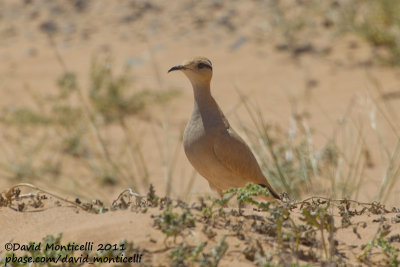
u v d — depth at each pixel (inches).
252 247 381.1
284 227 423.8
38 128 1169.4
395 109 1128.2
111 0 1984.5
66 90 1250.6
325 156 898.7
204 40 1627.7
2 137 1123.3
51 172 990.4
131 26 1772.9
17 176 957.2
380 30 1445.6
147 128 1177.4
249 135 940.6
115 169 973.2
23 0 2006.6
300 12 1700.3
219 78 1392.7
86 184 945.5
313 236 422.3
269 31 1627.7
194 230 405.4
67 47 1644.9
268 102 1235.2
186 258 357.7
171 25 1759.4
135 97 1240.8
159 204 467.5
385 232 406.3
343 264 390.0
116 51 1595.7
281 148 899.4
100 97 1230.9
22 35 1742.1
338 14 1600.6
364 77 1311.5
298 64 1427.2
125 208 469.7
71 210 475.5
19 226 454.3
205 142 603.2
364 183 848.3
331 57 1439.5
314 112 1163.3
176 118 1227.2
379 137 941.8
